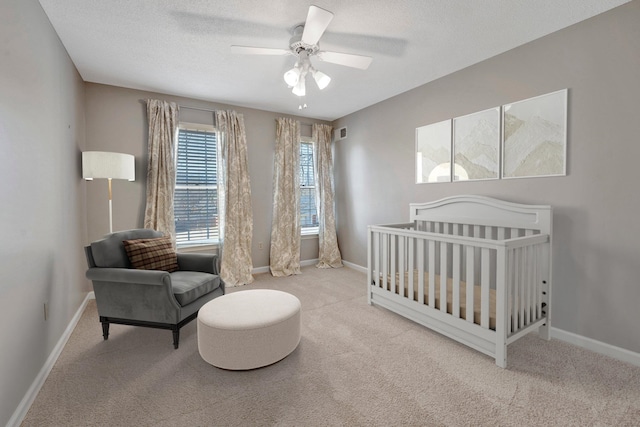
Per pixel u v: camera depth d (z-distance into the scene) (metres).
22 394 1.57
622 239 2.05
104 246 2.36
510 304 2.04
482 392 1.72
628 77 2.00
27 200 1.69
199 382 1.82
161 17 2.14
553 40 2.34
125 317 2.29
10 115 1.50
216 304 2.17
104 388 1.77
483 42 2.50
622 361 2.04
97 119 3.32
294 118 4.68
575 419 1.52
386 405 1.62
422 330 2.53
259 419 1.52
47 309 1.96
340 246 4.98
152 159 3.52
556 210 2.36
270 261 4.44
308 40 2.03
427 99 3.38
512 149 2.62
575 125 2.24
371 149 4.23
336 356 2.12
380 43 2.52
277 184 4.44
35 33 1.86
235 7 2.03
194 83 3.36
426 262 3.42
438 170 3.29
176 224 3.87
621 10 2.01
